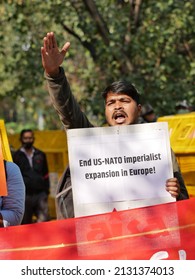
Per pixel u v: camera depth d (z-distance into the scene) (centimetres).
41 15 1598
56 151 1523
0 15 1568
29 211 1340
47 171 1359
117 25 1511
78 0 1549
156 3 1514
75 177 465
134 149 468
